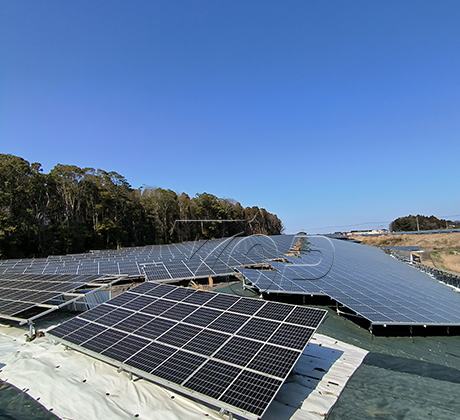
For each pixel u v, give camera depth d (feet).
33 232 198.29
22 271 113.29
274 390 29.99
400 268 132.57
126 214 265.95
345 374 41.96
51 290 69.97
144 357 39.63
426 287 91.71
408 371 43.04
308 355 48.01
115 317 52.49
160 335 44.21
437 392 37.47
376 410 33.81
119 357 40.60
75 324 52.37
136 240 271.28
